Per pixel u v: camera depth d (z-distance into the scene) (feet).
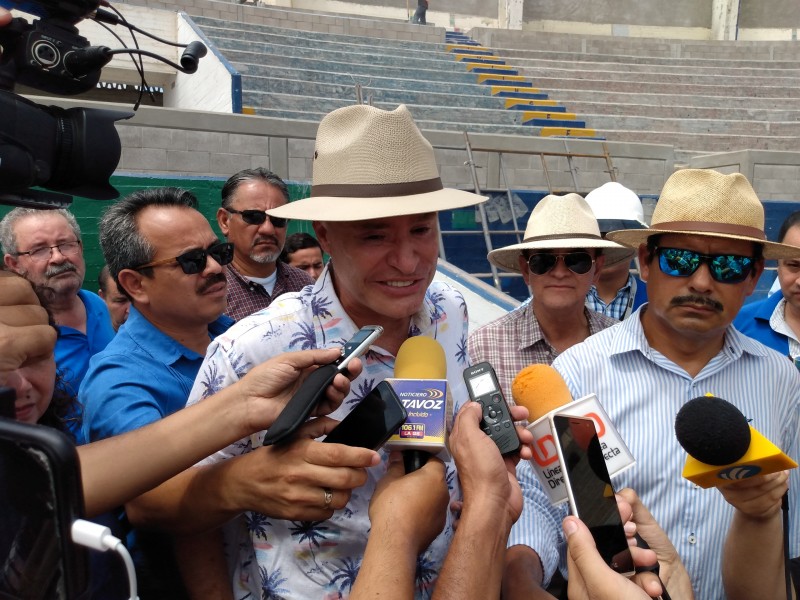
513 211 28.25
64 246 10.32
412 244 4.57
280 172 26.63
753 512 4.72
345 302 4.98
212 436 4.02
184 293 7.39
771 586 5.05
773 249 6.60
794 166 33.58
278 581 4.69
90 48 4.08
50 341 3.85
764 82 54.39
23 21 3.97
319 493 3.79
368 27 54.29
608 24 64.95
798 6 63.10
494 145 30.55
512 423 4.34
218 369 4.80
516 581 5.03
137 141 24.59
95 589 4.26
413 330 5.29
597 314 11.23
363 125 4.47
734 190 6.39
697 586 6.33
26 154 3.55
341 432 3.96
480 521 3.88
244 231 13.17
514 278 27.91
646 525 5.40
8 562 2.47
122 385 6.47
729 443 4.17
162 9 41.88
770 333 10.85
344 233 4.55
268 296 13.62
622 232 6.70
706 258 6.32
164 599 5.43
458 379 5.57
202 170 25.55
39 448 2.35
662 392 6.69
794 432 6.83
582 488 4.43
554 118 44.93
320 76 41.65
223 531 5.11
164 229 7.31
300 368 4.07
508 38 58.59
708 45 59.88
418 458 4.17
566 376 6.94
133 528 5.40
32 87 4.10
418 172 4.54
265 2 57.21
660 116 49.11
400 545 3.68
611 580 4.06
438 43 55.26
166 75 39.58
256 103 35.76
